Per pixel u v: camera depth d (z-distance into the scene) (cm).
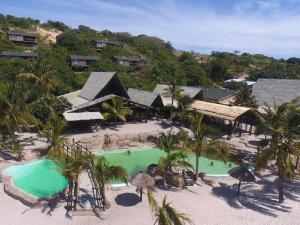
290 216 2786
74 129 5028
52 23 18100
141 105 5744
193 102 6006
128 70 11819
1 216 2525
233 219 2686
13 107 3738
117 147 4641
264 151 2964
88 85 6141
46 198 2833
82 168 2684
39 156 3872
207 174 3791
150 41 18525
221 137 5134
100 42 14975
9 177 3181
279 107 2966
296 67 16912
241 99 6581
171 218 2008
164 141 3488
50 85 4759
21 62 8300
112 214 2650
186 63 13950
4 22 15738
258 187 3412
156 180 3369
